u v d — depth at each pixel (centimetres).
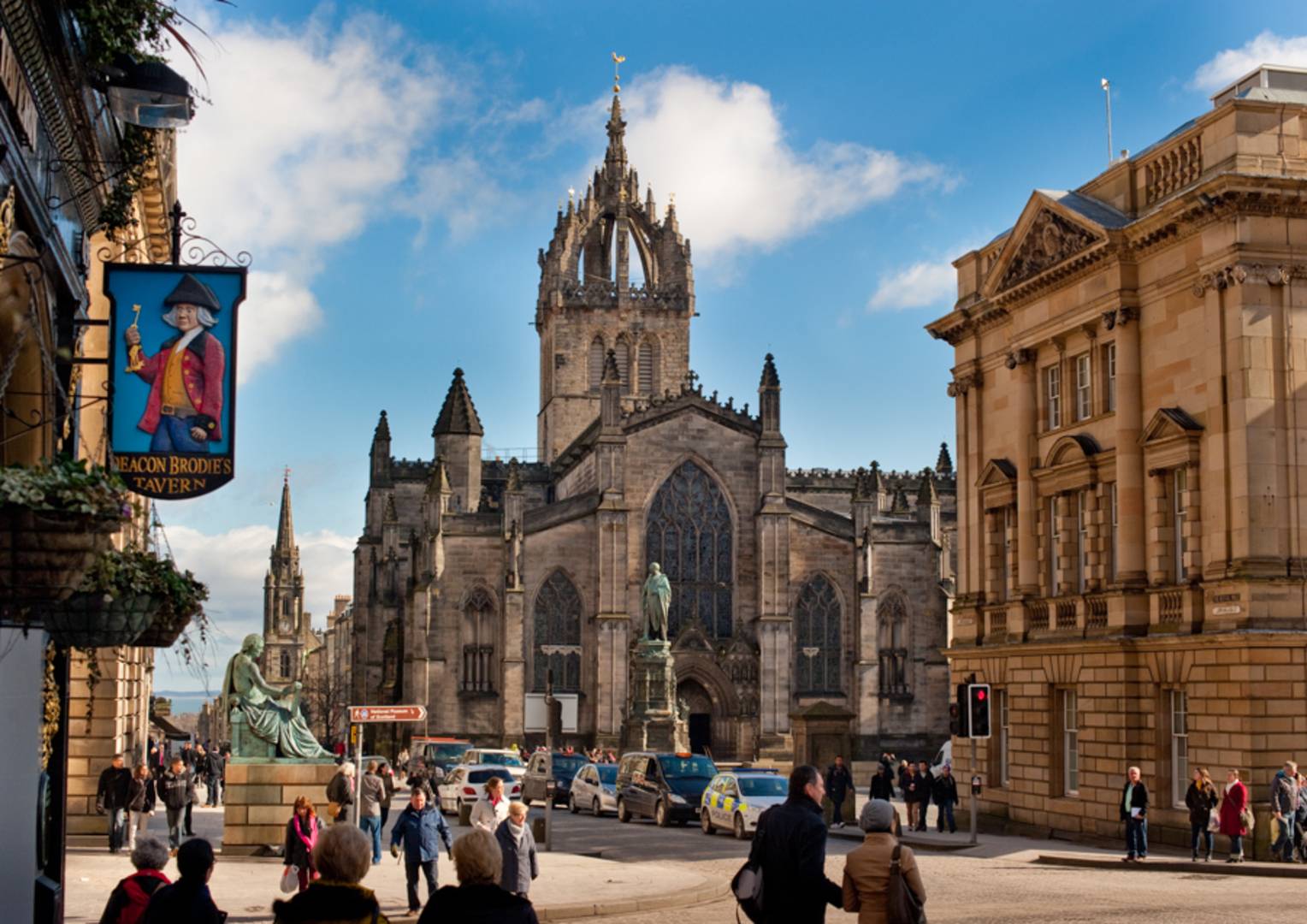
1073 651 6003
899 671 12875
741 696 12625
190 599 2345
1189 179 5591
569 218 16038
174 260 2606
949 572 14450
